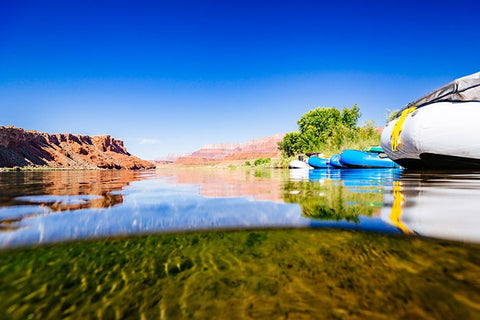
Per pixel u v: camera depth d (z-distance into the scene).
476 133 5.51
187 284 0.98
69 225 1.69
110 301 0.88
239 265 1.12
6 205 2.54
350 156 10.66
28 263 1.13
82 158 87.44
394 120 7.70
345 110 35.66
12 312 0.82
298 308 0.83
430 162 6.54
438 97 6.23
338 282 0.97
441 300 0.85
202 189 4.11
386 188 3.46
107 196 3.27
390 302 0.84
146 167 127.94
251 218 1.85
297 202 2.49
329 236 1.43
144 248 1.31
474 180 4.22
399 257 1.15
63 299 0.89
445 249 1.22
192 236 1.48
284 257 1.18
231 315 0.80
